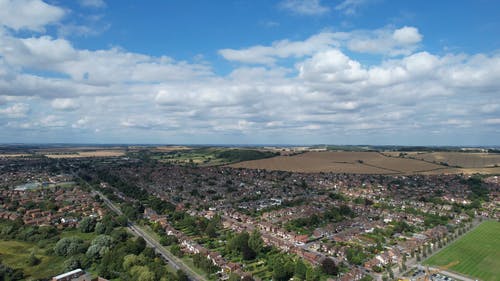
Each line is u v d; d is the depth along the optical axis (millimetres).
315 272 197250
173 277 183125
